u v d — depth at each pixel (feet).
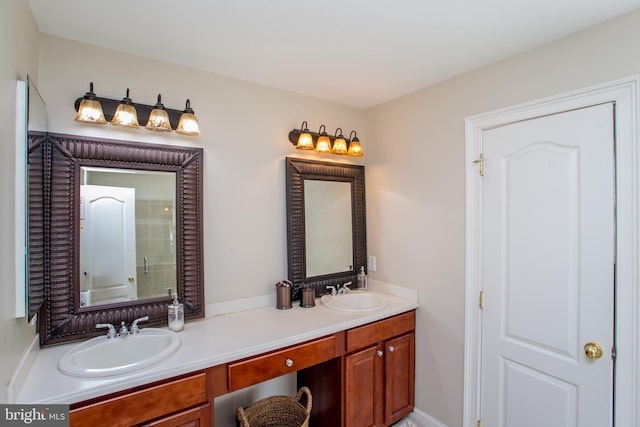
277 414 6.71
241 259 7.02
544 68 5.49
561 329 5.32
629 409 4.62
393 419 7.11
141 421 4.26
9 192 3.58
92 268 5.44
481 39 5.37
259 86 7.25
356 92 7.79
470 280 6.57
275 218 7.49
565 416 5.26
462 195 6.70
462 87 6.71
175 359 4.70
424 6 4.50
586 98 5.02
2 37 3.29
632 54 4.56
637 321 4.54
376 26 5.01
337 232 8.43
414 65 6.35
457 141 6.79
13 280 3.70
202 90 6.55
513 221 5.94
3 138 3.35
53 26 4.98
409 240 7.78
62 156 5.18
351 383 6.42
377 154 8.65
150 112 5.88
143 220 5.88
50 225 5.08
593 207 4.96
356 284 8.76
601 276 4.88
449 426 6.91
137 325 5.70
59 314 5.13
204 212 6.55
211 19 4.82
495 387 6.21
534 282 5.66
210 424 4.79
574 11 4.59
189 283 6.24
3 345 3.34
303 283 7.74
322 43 5.54
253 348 5.16
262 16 4.75
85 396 3.90
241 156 7.01
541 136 5.54
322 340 5.99
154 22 4.90
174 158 6.10
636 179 4.55
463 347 6.68
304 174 7.81
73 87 5.36
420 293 7.54
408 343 7.45
